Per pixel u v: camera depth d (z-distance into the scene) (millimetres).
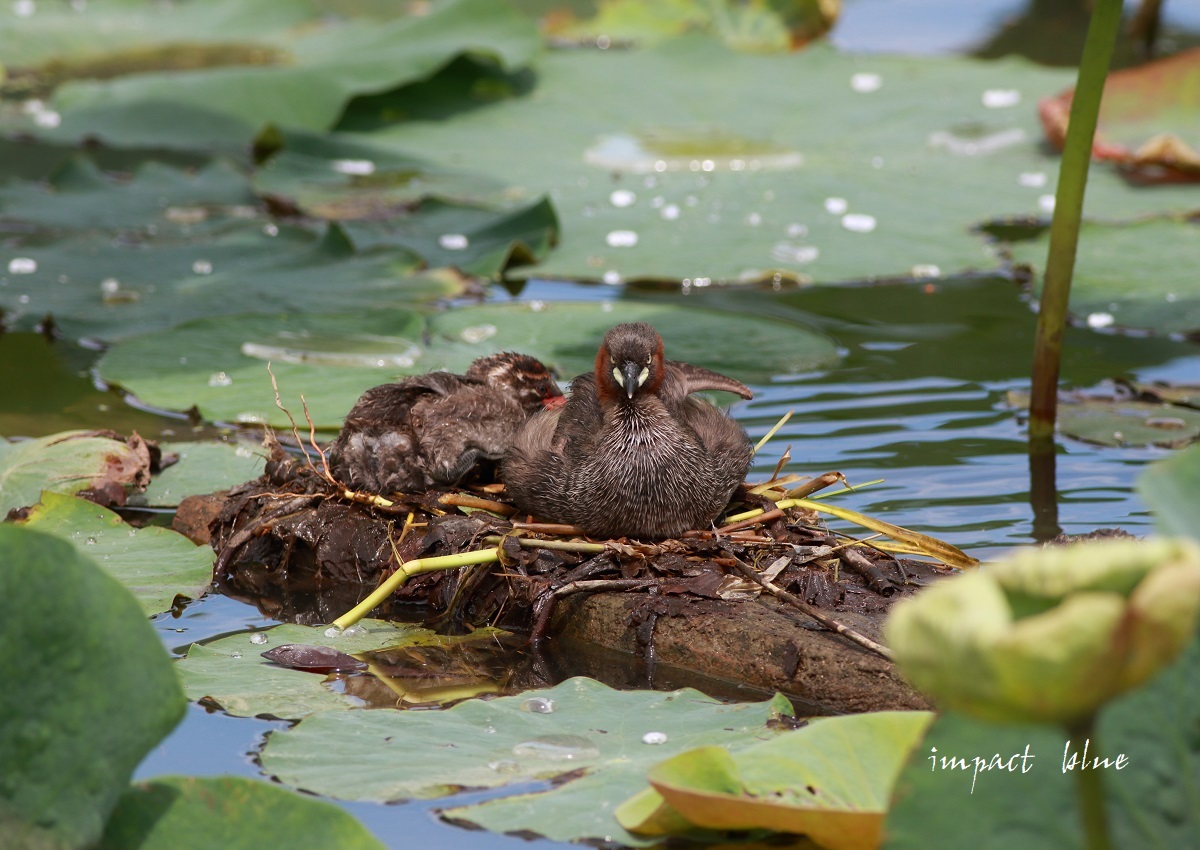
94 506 10859
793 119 22703
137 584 9938
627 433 9914
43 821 5410
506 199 19344
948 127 22062
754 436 12516
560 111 23266
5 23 27438
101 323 15164
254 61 25875
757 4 28672
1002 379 13852
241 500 10977
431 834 6660
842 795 6309
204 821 5711
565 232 18000
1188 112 20969
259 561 10727
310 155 21172
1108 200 18750
